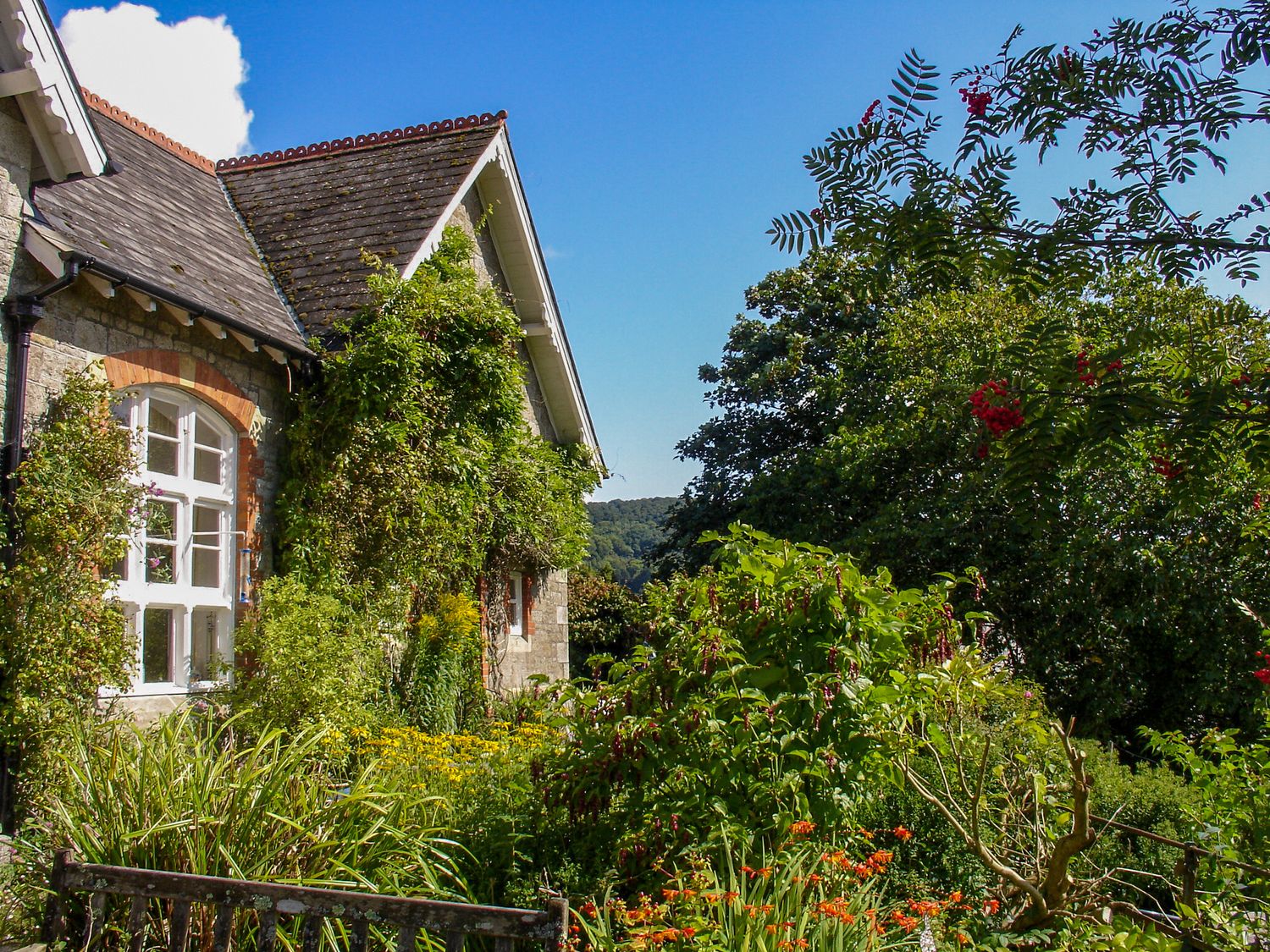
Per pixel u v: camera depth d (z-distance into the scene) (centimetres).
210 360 838
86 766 457
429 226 1129
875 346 2031
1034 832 525
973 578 550
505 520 1230
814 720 464
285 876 411
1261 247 336
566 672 1530
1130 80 359
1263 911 415
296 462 913
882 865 438
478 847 491
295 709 756
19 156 673
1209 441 319
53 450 656
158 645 786
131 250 786
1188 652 1338
